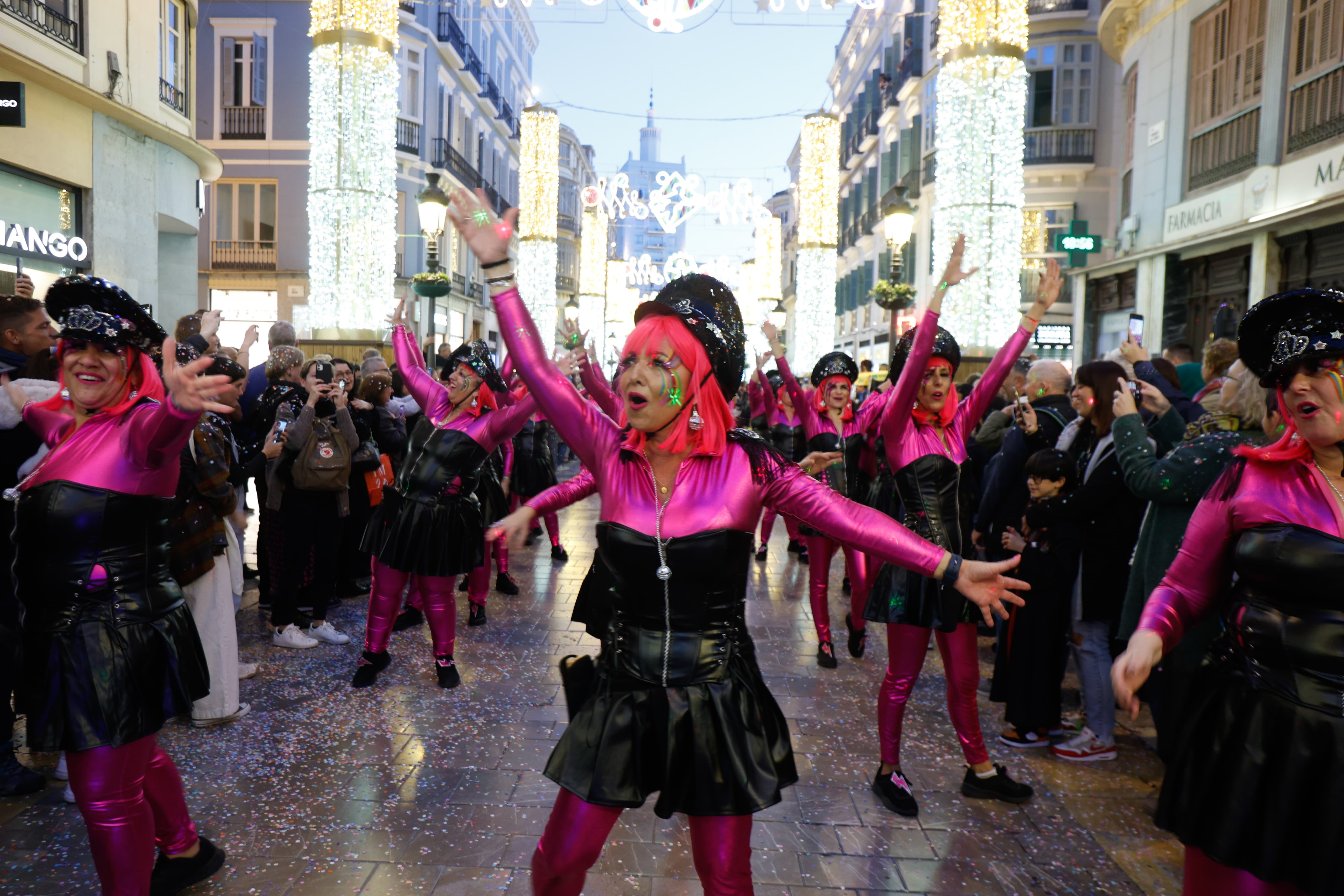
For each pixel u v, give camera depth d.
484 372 4.65
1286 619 1.86
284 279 22.78
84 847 3.00
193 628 2.58
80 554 2.31
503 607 6.60
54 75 10.55
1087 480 4.01
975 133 10.62
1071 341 14.32
